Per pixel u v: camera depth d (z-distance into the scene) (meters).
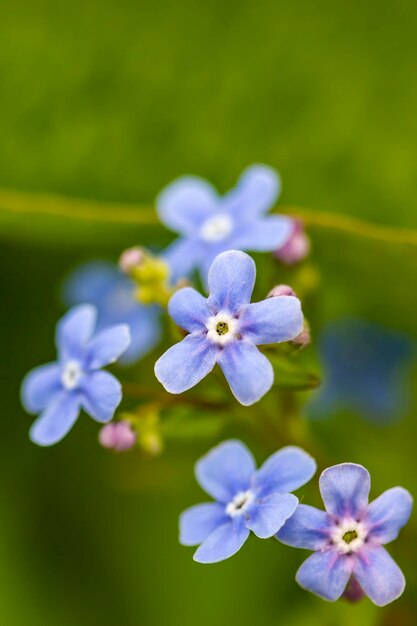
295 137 0.12
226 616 0.12
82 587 0.13
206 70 0.12
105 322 0.12
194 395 0.10
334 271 0.12
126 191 0.12
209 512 0.09
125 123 0.12
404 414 0.13
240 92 0.12
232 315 0.09
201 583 0.13
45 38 0.12
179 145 0.12
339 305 0.12
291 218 0.11
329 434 0.13
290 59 0.12
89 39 0.12
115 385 0.09
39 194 0.12
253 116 0.12
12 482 0.13
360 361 0.13
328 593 0.09
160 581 0.13
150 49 0.12
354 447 0.13
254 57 0.12
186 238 0.11
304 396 0.11
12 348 0.13
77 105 0.12
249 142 0.12
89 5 0.12
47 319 0.13
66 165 0.12
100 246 0.12
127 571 0.13
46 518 0.13
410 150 0.12
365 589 0.09
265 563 0.13
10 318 0.13
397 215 0.12
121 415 0.10
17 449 0.13
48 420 0.10
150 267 0.10
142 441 0.10
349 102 0.12
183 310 0.09
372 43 0.12
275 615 0.12
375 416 0.13
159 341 0.12
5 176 0.12
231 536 0.09
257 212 0.11
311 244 0.11
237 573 0.13
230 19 0.12
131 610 0.13
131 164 0.12
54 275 0.13
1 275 0.13
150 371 0.12
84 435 0.13
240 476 0.09
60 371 0.10
